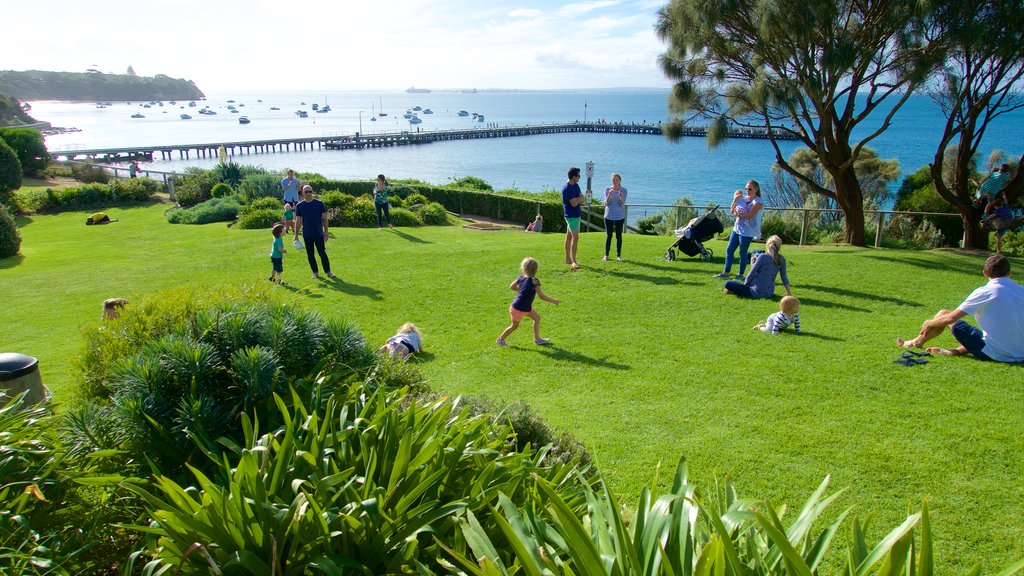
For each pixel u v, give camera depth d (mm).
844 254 13664
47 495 2609
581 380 6738
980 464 4609
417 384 4602
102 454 2824
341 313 9766
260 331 3885
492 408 4398
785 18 11891
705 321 8961
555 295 10586
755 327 8555
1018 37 12117
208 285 6234
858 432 5203
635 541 1934
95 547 2533
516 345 8125
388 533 2211
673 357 7422
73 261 16281
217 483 2723
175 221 24797
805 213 16047
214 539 2084
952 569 3457
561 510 1788
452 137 124438
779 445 4996
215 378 3611
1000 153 17438
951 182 17938
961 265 12398
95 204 31641
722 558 1628
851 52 12305
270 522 2121
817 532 3803
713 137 14023
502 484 2559
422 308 10055
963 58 13320
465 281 11750
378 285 11570
